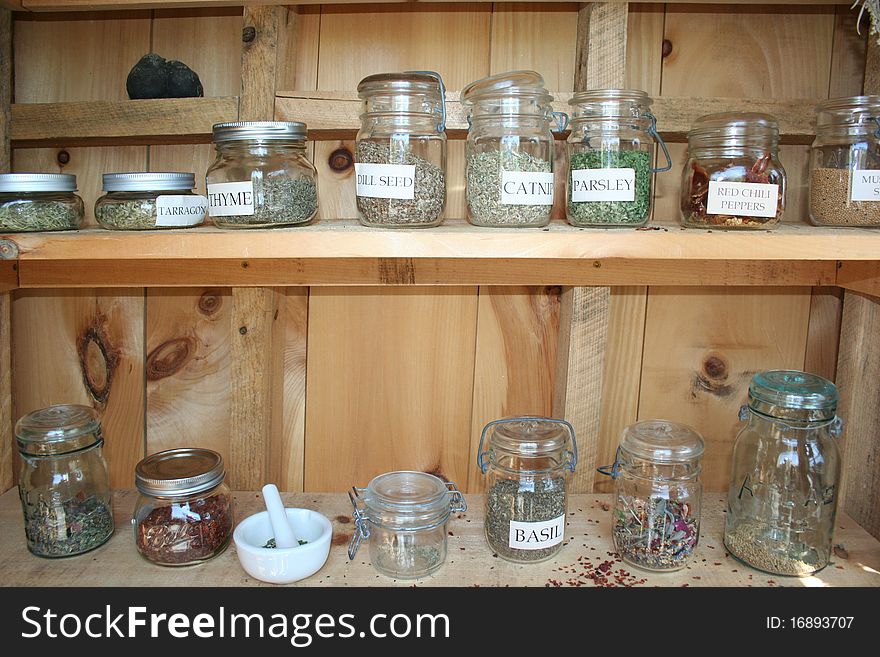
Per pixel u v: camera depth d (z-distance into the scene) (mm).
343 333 1142
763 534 958
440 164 922
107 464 1056
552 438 962
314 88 1094
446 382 1153
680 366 1151
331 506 1110
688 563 973
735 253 850
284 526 936
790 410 932
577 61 1068
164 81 1046
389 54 1090
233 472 1114
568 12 1080
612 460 1174
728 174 903
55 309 1145
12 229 902
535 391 1160
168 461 996
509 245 835
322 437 1165
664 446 935
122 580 920
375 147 906
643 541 950
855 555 997
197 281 1074
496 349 1147
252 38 1025
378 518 938
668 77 1089
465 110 1030
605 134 921
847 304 1096
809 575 943
